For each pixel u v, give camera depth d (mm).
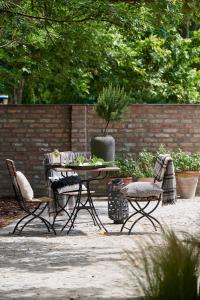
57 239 11711
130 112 18375
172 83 23266
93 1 15422
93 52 17297
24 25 15352
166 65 22922
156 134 18406
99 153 17406
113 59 20672
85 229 12812
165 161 12422
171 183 12578
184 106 18391
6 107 18438
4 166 18453
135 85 22156
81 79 20641
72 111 18281
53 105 18344
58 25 16469
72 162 13344
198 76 23656
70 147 18391
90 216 14445
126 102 17547
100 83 22156
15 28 15484
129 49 21094
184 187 17656
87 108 18328
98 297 7195
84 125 18312
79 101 24328
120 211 13359
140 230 12547
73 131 18312
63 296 7309
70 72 19000
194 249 5008
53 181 13266
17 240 11633
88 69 19594
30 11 16281
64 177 13312
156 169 12727
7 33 15773
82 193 13055
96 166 12953
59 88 23891
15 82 21125
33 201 12453
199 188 18234
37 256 10016
